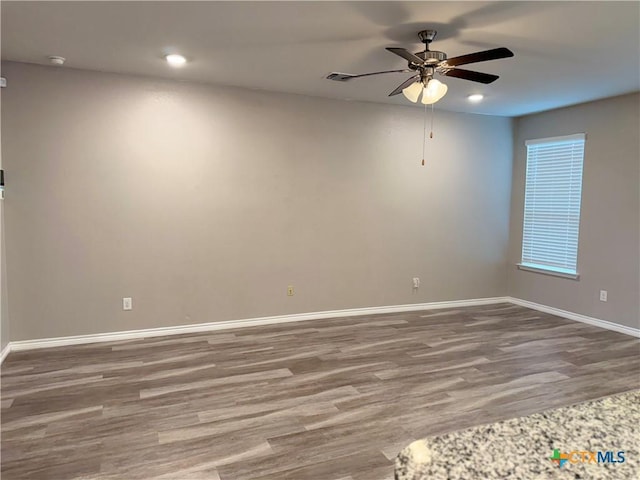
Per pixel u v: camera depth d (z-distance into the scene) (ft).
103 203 13.66
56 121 12.98
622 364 12.54
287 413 9.49
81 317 13.73
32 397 10.09
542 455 3.09
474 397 10.35
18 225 12.85
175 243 14.62
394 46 10.77
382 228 17.75
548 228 18.48
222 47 10.97
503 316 17.80
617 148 15.67
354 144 16.92
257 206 15.60
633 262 15.31
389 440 8.46
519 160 19.74
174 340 14.20
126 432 8.65
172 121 14.20
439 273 19.02
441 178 18.61
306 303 16.75
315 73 13.23
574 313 17.35
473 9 8.64
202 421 9.12
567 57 11.40
